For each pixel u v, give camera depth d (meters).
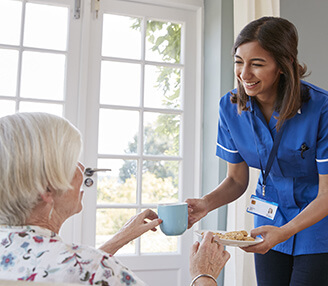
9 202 0.73
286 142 1.43
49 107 2.42
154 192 2.58
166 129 2.64
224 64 2.46
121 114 2.54
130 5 2.59
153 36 2.66
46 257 0.69
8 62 2.35
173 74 2.69
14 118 0.76
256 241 1.26
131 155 2.53
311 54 2.73
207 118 2.59
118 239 1.12
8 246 0.70
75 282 0.67
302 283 1.41
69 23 2.45
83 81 2.44
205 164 2.59
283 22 1.32
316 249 1.41
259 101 1.49
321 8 2.78
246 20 2.39
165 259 2.54
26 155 0.73
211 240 1.03
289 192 1.49
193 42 2.73
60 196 0.78
